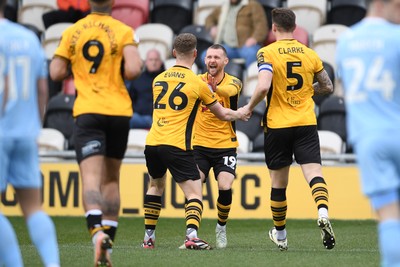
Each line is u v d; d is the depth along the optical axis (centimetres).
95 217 2191
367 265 2377
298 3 5153
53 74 2303
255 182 4025
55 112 4522
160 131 2798
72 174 4112
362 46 1714
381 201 1672
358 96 1703
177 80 2805
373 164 1670
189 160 2795
